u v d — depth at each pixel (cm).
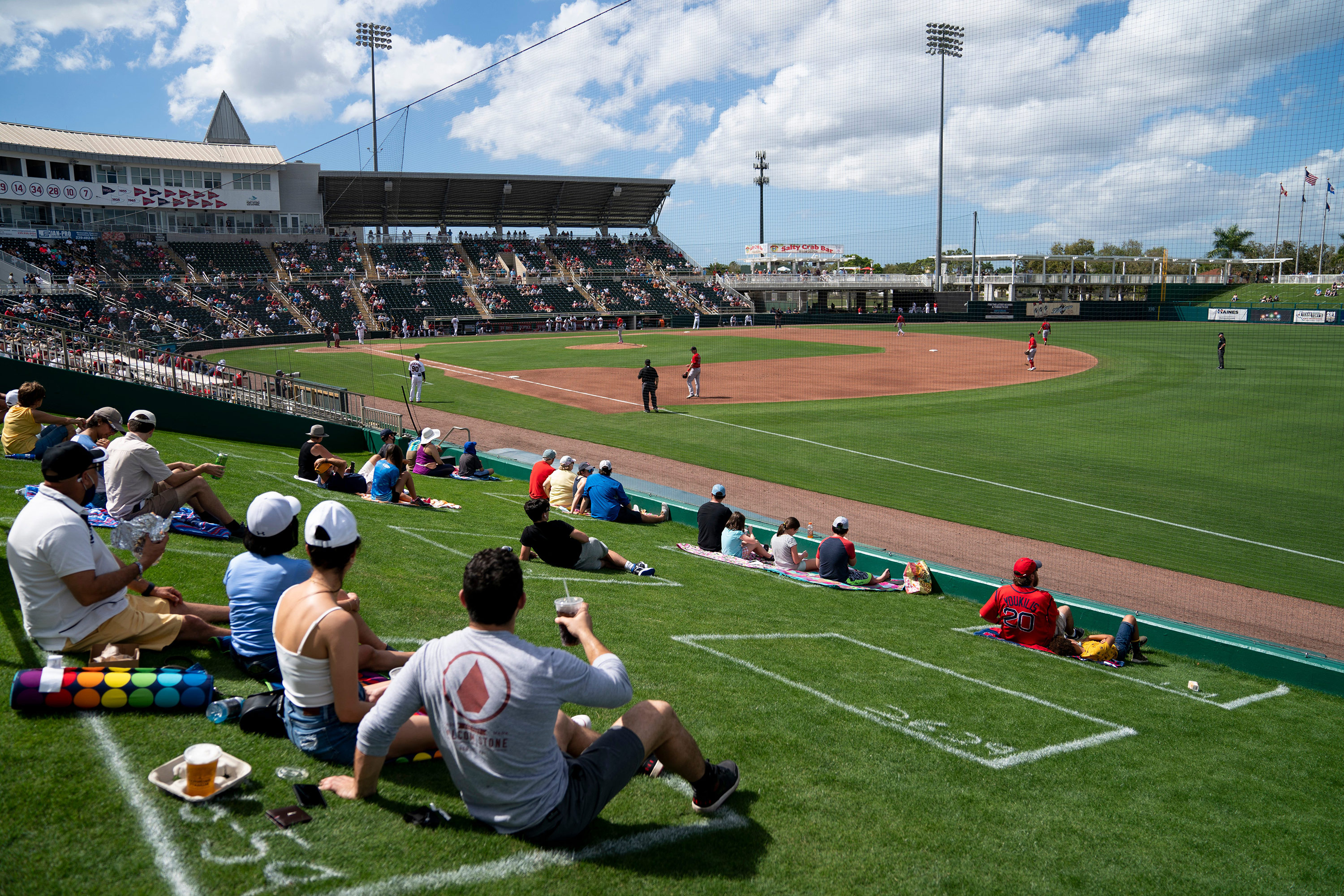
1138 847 454
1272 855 468
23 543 451
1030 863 421
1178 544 1484
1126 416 2795
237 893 316
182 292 5538
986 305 7456
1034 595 871
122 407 1714
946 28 6166
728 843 399
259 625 477
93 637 472
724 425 2614
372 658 469
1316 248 9006
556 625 687
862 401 3103
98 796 363
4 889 301
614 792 379
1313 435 2488
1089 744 601
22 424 1075
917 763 523
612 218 8794
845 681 666
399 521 1048
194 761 361
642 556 1100
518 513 1284
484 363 4384
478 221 8100
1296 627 1123
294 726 412
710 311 8200
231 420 1853
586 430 2530
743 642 733
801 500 1747
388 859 346
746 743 515
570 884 348
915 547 1445
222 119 7044
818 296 9012
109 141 5912
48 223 5622
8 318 1727
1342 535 1548
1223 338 4050
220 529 799
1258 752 636
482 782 353
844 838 418
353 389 3269
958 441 2370
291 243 6819
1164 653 938
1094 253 8744
